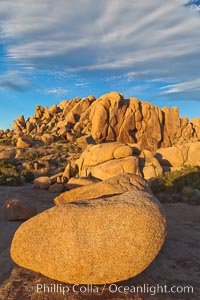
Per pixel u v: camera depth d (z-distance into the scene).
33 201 16.80
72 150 54.34
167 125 66.56
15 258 6.14
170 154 26.69
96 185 11.23
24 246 5.96
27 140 58.81
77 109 75.50
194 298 5.75
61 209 6.13
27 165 41.22
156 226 5.70
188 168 21.77
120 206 5.89
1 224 11.13
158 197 17.33
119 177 11.92
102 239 5.51
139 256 5.49
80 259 5.46
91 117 69.00
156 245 5.62
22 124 81.38
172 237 9.30
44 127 72.88
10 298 5.54
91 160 24.62
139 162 23.77
